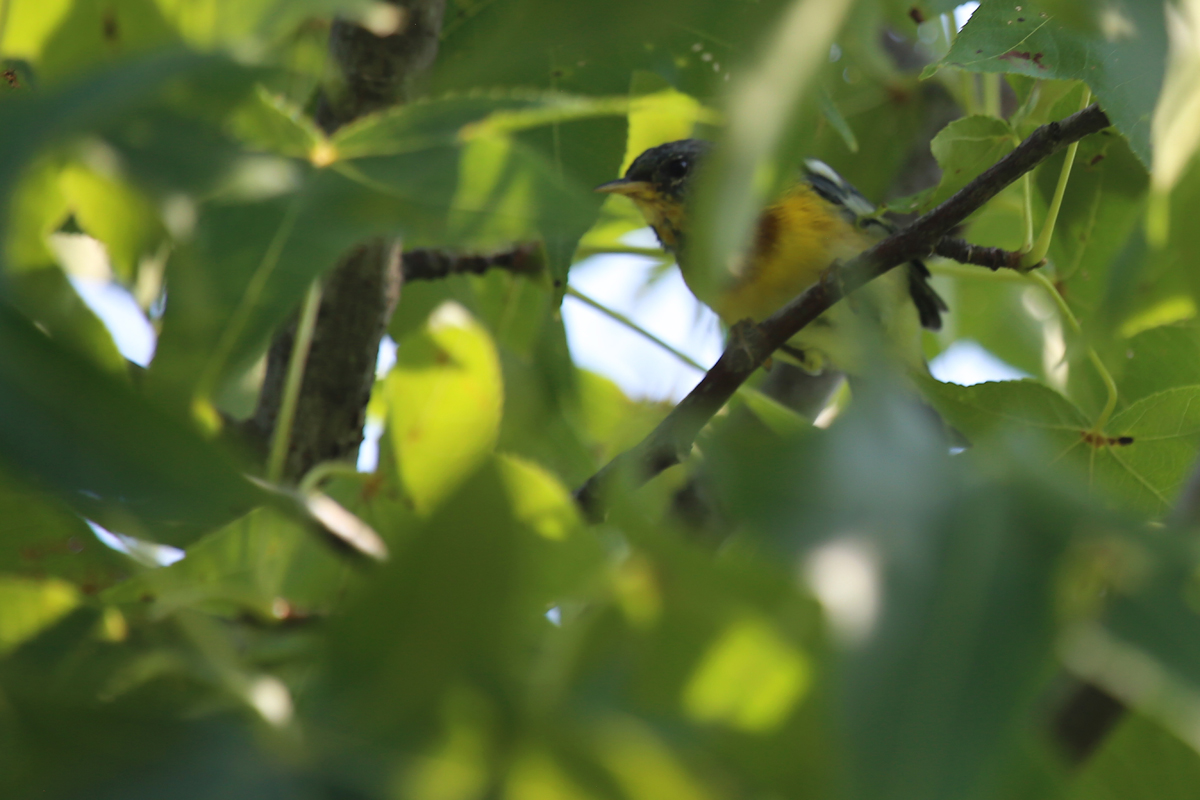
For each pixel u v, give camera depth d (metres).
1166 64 2.20
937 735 1.53
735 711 2.06
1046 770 2.00
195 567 3.92
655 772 1.95
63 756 2.06
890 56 10.05
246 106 3.27
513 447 8.94
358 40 6.55
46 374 2.20
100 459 2.20
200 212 2.83
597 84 6.57
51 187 2.91
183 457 2.24
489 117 3.50
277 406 7.28
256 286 2.81
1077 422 5.59
